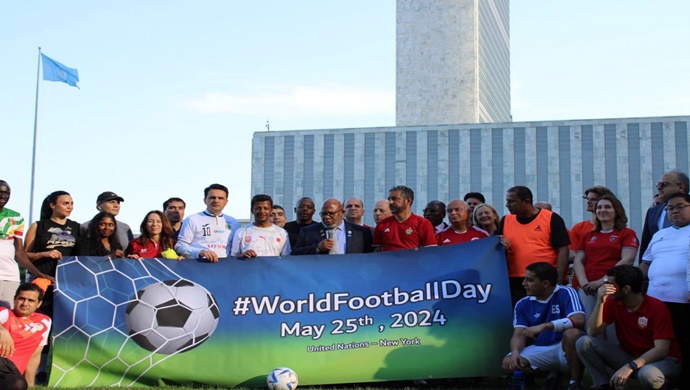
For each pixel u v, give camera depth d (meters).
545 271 9.30
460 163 84.06
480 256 10.02
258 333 9.71
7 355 8.77
